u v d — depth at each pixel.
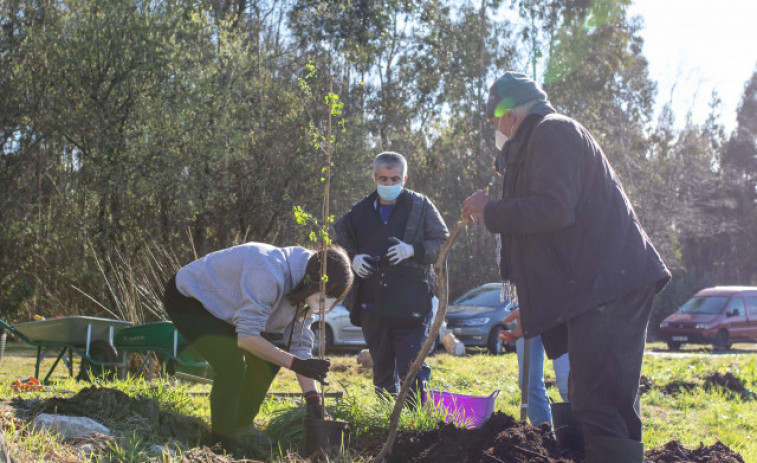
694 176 44.75
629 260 3.28
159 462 3.61
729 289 24.64
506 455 3.91
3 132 21.14
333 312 15.71
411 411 4.98
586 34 33.12
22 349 16.36
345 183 23.72
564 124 3.33
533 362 5.05
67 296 17.20
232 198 20.92
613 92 36.41
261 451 4.30
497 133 4.02
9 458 3.15
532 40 32.56
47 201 21.45
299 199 22.88
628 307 3.28
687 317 23.83
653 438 5.83
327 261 4.23
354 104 26.97
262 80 23.75
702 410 7.83
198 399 5.84
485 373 11.30
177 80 19.69
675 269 37.31
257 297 4.05
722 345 23.39
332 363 12.38
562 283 3.26
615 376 3.22
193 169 20.08
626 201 3.41
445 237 5.57
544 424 4.35
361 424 4.95
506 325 17.56
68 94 19.34
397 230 5.57
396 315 5.43
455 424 4.65
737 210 54.59
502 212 3.31
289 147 23.20
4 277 19.83
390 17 28.78
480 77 31.16
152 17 19.39
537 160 3.31
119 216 18.86
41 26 21.00
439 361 13.48
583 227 3.28
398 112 29.78
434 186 31.80
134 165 18.73
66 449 3.58
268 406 5.58
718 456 4.25
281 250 4.29
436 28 30.39
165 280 10.34
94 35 18.77
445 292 3.80
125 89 18.94
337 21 27.78
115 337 8.86
